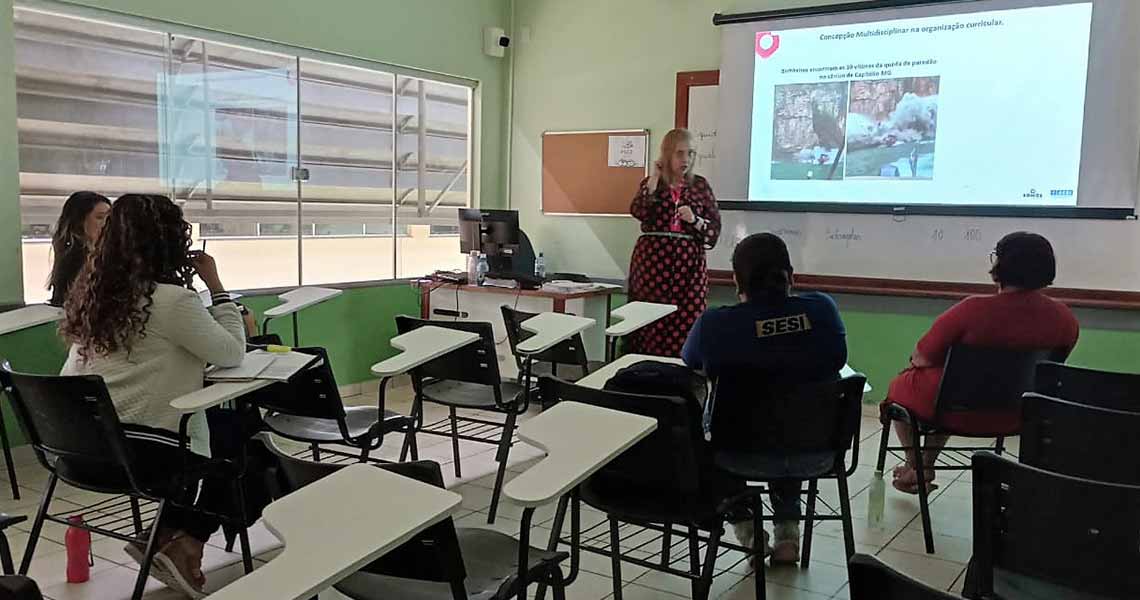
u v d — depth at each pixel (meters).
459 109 6.30
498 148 6.53
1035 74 4.57
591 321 3.09
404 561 1.48
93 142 4.25
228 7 4.70
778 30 5.25
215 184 4.83
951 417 3.08
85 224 3.60
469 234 5.50
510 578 1.68
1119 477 2.12
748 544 2.91
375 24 5.52
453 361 3.35
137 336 2.38
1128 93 4.37
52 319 3.37
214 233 4.84
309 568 1.18
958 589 2.74
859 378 2.49
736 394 2.49
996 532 1.64
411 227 6.07
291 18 5.03
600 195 6.10
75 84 4.15
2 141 3.86
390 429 3.09
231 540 2.95
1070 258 4.57
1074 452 2.16
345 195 5.59
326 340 5.42
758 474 2.48
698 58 5.62
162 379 2.40
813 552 3.04
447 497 1.40
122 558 2.91
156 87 4.49
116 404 2.40
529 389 3.36
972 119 4.75
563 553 1.92
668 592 2.68
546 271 6.38
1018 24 4.59
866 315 5.15
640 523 2.42
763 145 5.36
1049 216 4.59
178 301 2.39
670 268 5.00
